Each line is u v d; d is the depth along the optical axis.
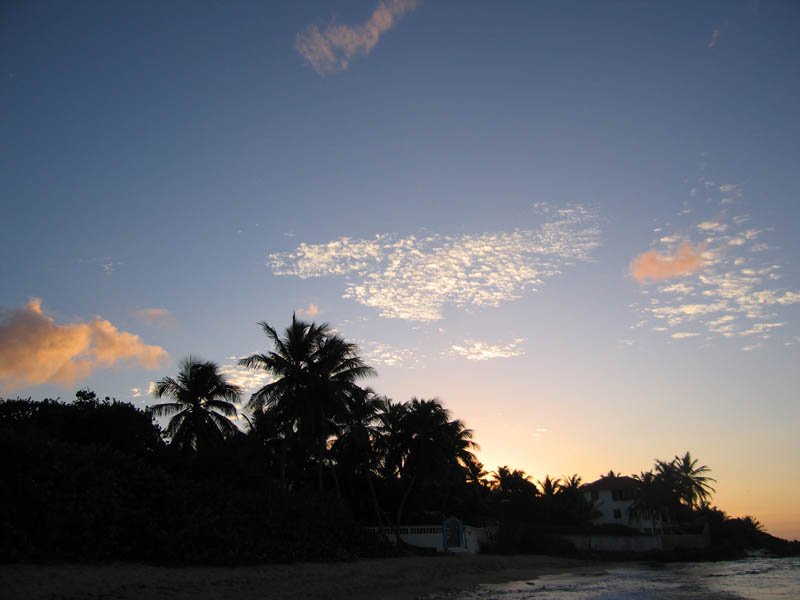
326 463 52.38
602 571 49.09
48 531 23.20
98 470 26.77
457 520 50.44
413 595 27.91
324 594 25.78
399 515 48.97
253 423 49.16
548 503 81.00
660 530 86.69
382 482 54.75
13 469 23.70
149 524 26.89
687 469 86.06
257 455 46.66
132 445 40.78
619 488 93.56
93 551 24.17
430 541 48.94
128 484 27.61
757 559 73.75
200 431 44.59
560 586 35.06
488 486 84.00
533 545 62.66
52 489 24.25
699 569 52.53
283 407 44.56
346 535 39.31
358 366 47.56
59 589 19.98
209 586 24.08
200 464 40.56
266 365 45.22
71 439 39.53
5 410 40.09
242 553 29.36
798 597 29.47
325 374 46.41
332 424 46.66
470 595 29.11
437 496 61.28
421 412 51.53
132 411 42.97
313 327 47.06
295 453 51.03
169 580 23.72
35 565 21.78
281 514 34.16
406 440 51.34
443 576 36.66
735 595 30.59
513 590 32.22
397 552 42.72
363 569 33.59
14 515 22.75
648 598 28.91
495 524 67.81
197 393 45.50
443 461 50.78
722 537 86.94
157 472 29.56
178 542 27.17
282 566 30.53
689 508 94.88
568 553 64.12
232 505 31.95
